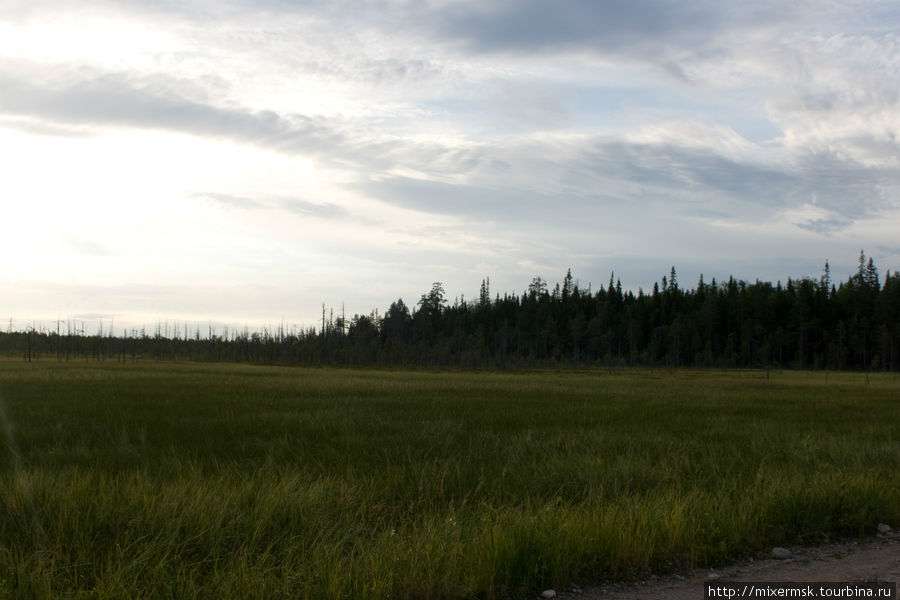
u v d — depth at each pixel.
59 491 6.89
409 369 93.25
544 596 5.05
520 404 24.47
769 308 115.19
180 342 146.50
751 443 13.56
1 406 21.42
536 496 8.11
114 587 4.62
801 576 5.57
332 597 4.63
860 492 7.73
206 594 4.71
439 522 6.41
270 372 62.34
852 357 105.31
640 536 5.96
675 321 116.69
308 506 6.78
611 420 18.98
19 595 4.57
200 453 12.14
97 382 36.59
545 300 143.38
